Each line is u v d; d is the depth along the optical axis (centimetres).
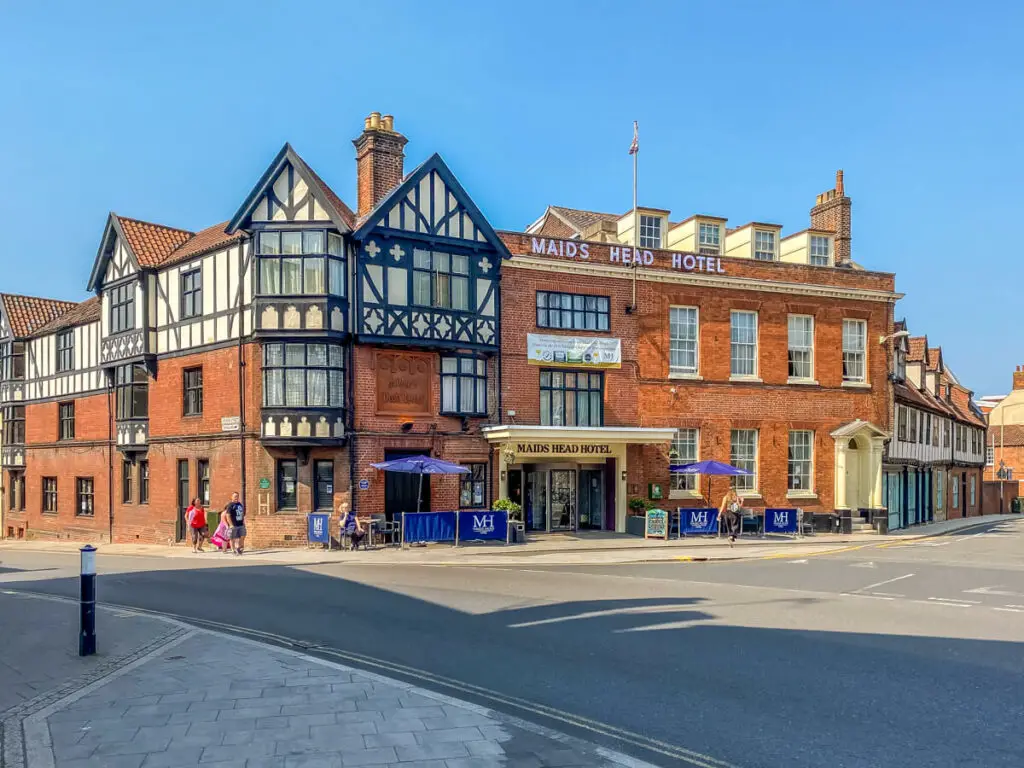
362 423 2056
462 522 2038
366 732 605
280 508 2073
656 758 573
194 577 1489
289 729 611
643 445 2384
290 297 2008
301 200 2034
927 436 3491
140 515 2477
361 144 2233
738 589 1357
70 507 2902
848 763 566
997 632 998
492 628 1013
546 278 2306
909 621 1071
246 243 2103
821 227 2948
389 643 927
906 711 680
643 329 2423
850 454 2723
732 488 2348
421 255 2139
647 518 2242
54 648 876
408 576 1505
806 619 1081
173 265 2333
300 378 2022
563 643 929
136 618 1051
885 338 2736
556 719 657
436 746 579
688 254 2488
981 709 686
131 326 2475
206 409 2200
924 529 3028
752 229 2683
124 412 2500
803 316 2664
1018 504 5138
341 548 1978
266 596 1262
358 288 2039
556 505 2355
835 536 2492
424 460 1984
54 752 562
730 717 663
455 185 2173
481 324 2203
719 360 2514
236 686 724
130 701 680
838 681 770
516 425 2191
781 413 2591
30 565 1784
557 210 3112
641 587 1374
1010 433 5697
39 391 3145
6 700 688
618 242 2612
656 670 809
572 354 2314
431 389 2152
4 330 3325
